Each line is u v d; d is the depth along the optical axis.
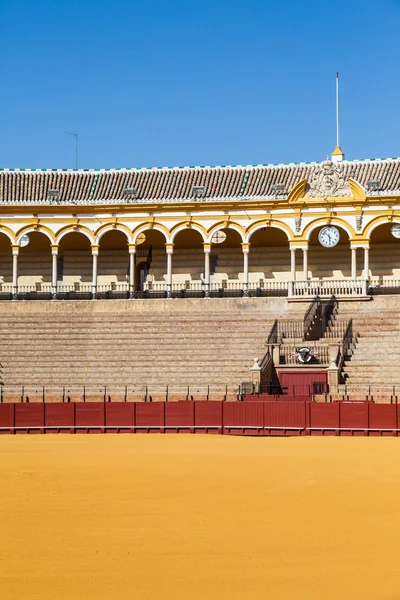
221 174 78.06
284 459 38.53
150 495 29.52
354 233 73.88
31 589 19.30
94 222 77.06
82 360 64.06
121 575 20.23
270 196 74.94
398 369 58.38
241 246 79.94
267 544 22.77
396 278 76.94
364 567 20.78
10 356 64.88
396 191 73.06
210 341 65.06
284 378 59.91
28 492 30.20
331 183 74.50
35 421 54.34
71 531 24.28
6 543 23.00
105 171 80.06
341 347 60.38
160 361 63.34
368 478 32.75
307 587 19.36
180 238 78.62
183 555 21.80
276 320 65.00
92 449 43.81
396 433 50.50
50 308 70.56
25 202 77.06
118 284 81.44
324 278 78.12
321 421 51.50
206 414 53.16
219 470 35.03
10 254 82.25
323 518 25.72
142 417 53.81
